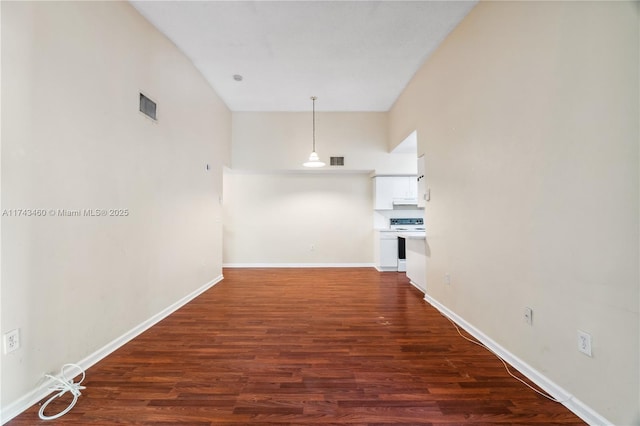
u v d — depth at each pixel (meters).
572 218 1.50
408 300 3.56
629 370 1.24
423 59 3.48
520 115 1.88
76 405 1.57
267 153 5.39
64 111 1.80
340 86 4.28
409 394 1.67
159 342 2.37
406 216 5.92
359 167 5.44
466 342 2.36
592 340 1.40
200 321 2.85
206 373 1.90
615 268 1.29
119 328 2.30
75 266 1.89
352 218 5.94
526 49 1.82
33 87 1.61
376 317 2.96
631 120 1.22
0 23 1.45
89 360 1.98
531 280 1.79
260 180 5.90
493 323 2.19
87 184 1.99
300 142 5.42
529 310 1.81
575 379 1.49
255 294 3.84
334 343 2.35
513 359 1.96
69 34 1.84
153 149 2.77
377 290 4.04
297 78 4.00
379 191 5.61
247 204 5.89
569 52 1.50
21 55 1.54
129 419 1.46
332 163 5.43
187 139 3.47
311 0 2.47
